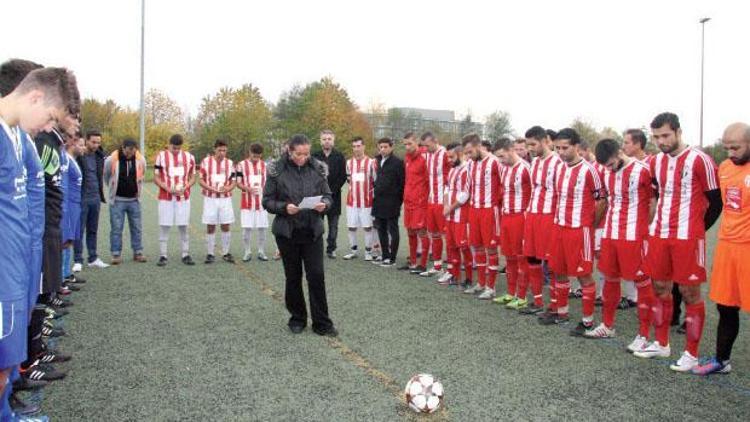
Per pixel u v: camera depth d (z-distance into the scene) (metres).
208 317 6.14
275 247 11.77
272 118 49.38
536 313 6.59
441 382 4.31
